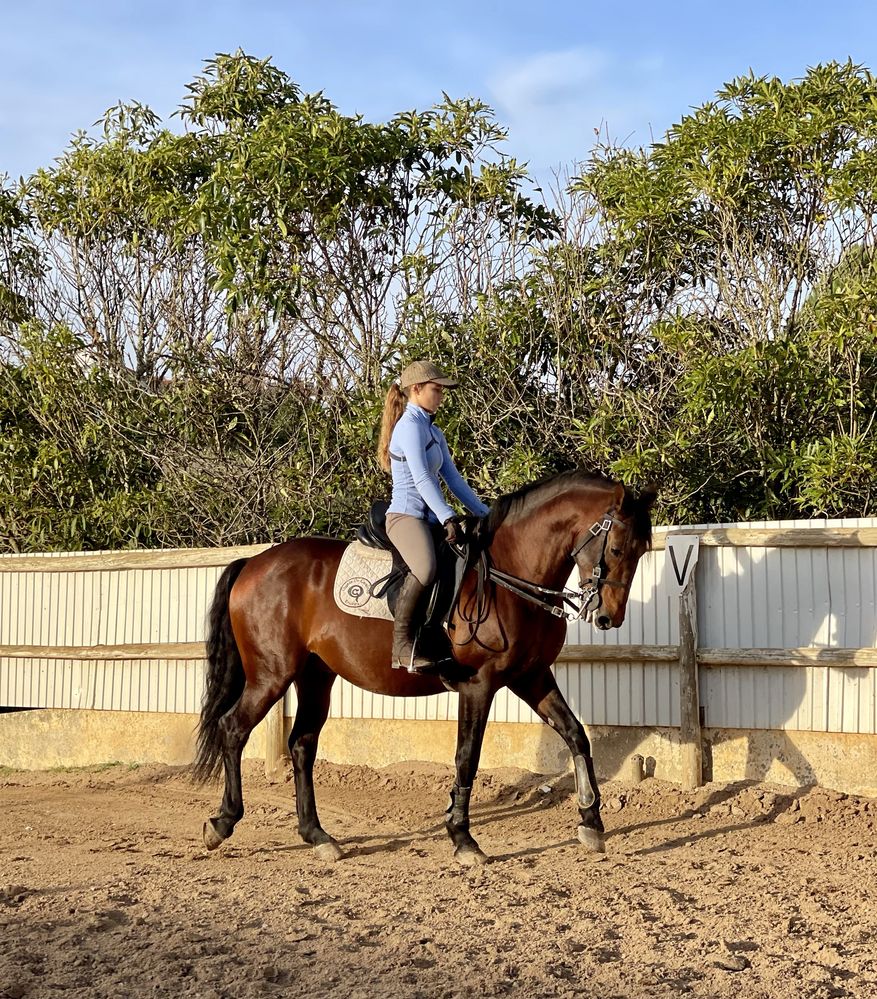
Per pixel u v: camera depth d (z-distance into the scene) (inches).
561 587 259.3
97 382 458.3
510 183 412.2
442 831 298.8
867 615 312.0
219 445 448.1
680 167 386.3
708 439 363.9
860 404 353.7
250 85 450.6
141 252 477.7
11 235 497.0
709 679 330.0
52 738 434.3
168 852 279.9
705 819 303.9
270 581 282.8
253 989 176.6
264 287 400.8
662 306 405.4
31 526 467.5
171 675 410.0
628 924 205.5
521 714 354.3
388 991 175.2
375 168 422.0
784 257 390.3
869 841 274.8
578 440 394.3
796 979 176.7
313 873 251.9
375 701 376.5
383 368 413.4
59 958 192.5
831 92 375.6
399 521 256.2
